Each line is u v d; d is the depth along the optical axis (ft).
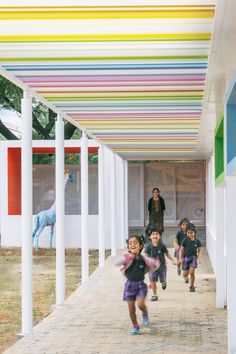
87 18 20.81
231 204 26.32
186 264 46.32
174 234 82.99
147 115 41.01
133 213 87.15
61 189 40.47
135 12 20.15
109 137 54.49
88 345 29.40
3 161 81.30
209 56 21.40
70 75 29.37
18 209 81.51
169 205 86.69
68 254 76.79
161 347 28.84
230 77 22.76
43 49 24.84
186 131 49.49
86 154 50.26
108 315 37.19
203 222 86.07
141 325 34.06
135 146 62.59
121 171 79.00
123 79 30.17
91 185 82.74
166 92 33.27
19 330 36.19
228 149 25.14
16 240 81.25
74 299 43.09
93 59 26.40
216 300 39.65
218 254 39.24
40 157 103.30
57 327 33.78
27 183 32.37
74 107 38.17
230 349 26.43
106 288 48.01
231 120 24.98
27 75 29.40
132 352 27.86
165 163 86.58
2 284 55.11
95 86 31.83
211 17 20.49
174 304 40.60
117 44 24.08
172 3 19.20
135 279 32.01
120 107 37.91
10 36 23.02
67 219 81.66
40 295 48.75
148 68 27.99
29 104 32.24
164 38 23.08
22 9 20.02
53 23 21.43
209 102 30.78
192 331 32.42
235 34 18.90
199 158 77.77
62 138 40.45
